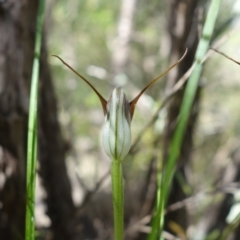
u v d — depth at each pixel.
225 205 0.39
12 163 0.24
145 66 0.52
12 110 0.24
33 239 0.15
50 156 0.30
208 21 0.13
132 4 0.54
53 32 0.54
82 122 0.56
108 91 0.50
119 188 0.12
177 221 0.36
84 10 0.55
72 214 0.30
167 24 0.32
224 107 0.58
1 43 0.23
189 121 0.34
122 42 0.54
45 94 0.28
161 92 0.42
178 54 0.30
